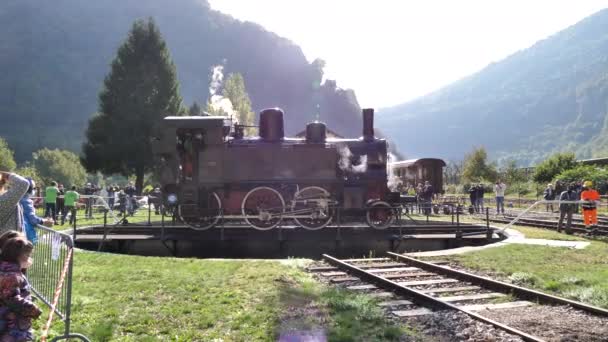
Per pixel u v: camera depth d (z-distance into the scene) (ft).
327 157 53.67
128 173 136.87
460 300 25.86
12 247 13.11
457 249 42.70
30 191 23.47
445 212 87.45
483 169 171.12
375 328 20.62
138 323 20.79
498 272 33.06
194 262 36.37
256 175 52.95
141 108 132.05
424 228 53.47
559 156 142.20
